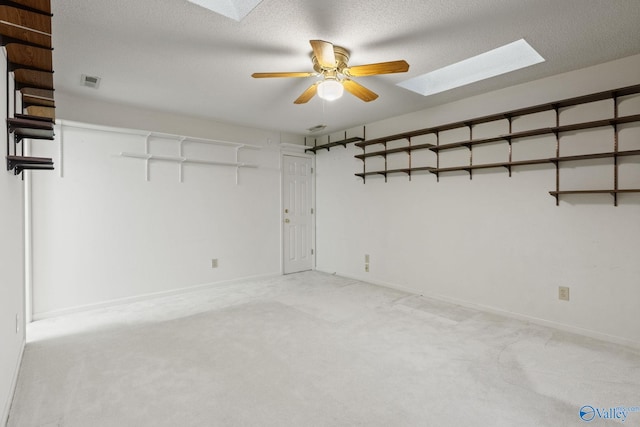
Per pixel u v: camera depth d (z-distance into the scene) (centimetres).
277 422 176
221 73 291
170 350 261
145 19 207
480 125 353
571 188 295
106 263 371
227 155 468
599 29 221
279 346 268
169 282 417
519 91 322
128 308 366
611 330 275
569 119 294
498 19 209
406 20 209
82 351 258
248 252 492
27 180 319
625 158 268
